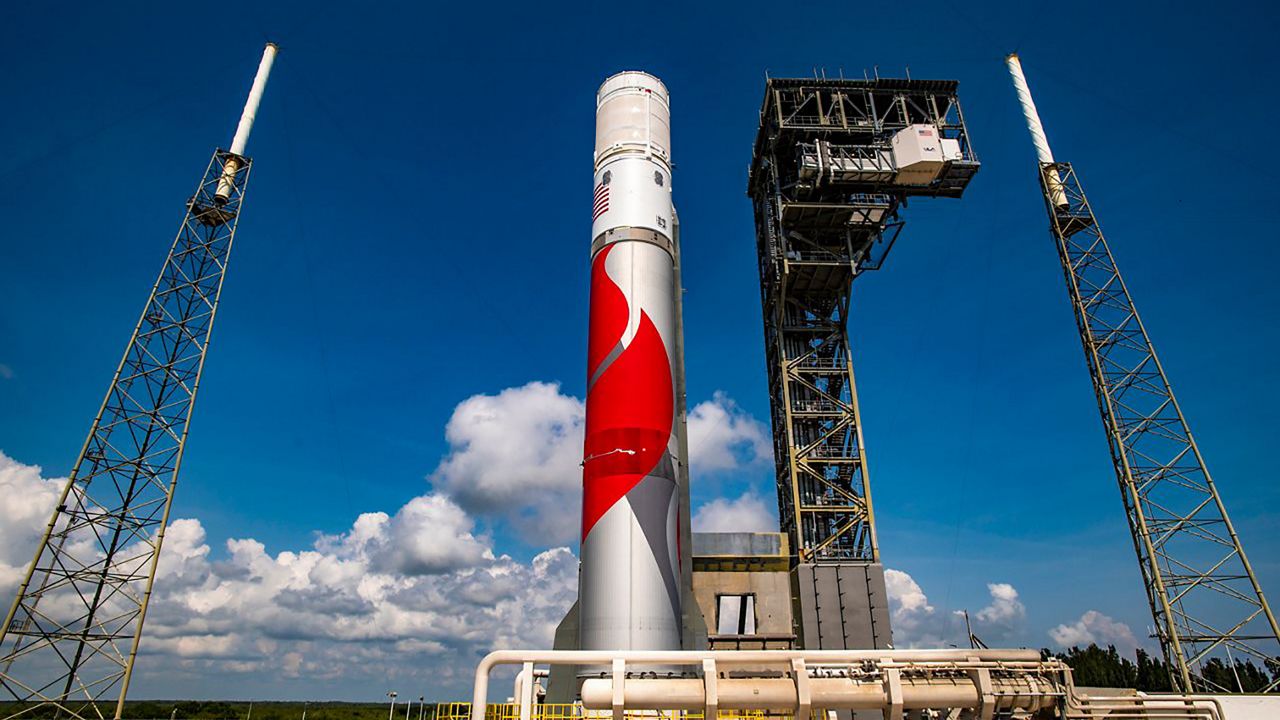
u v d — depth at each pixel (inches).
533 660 631.8
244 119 1930.4
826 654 652.7
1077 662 3191.4
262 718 5295.3
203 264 1777.8
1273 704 1082.7
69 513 1467.8
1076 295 1993.1
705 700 629.9
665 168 1445.6
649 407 1214.9
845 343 2090.3
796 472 1959.9
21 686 1341.0
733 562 1899.6
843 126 2044.8
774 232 2126.0
